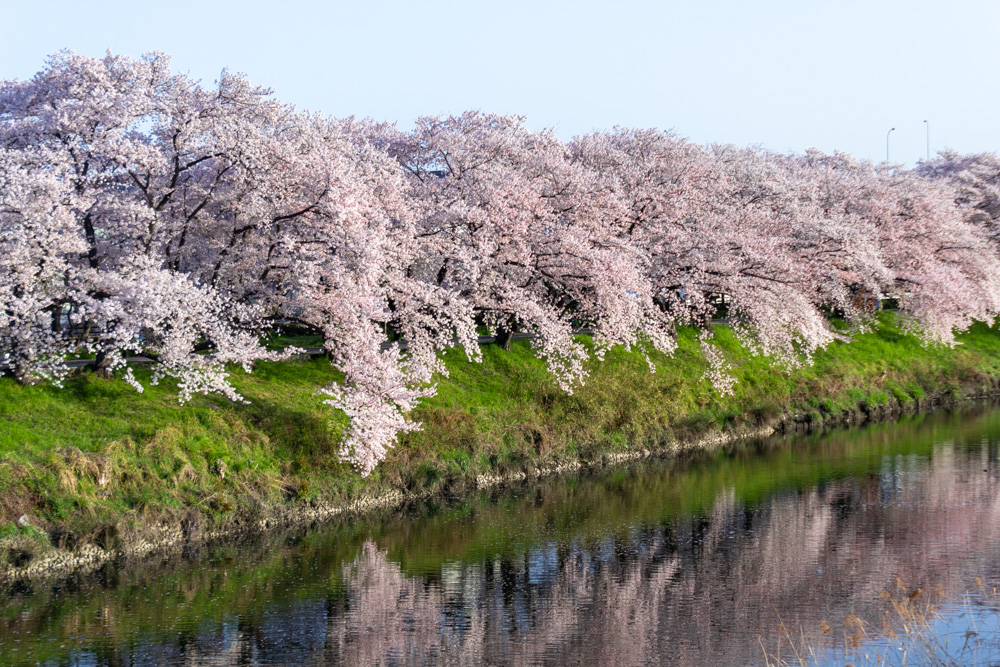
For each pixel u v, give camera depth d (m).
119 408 23.97
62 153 23.23
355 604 18.53
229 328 24.50
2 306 21.52
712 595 18.94
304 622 17.55
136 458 22.38
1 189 22.06
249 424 25.14
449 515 24.95
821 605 18.22
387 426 24.91
